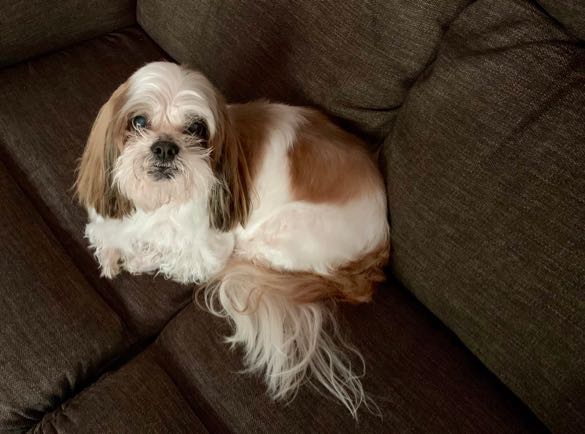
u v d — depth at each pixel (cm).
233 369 114
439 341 126
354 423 108
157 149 107
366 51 131
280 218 137
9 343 108
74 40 176
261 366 116
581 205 98
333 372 114
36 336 111
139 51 179
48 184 140
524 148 105
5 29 157
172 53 175
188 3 160
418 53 126
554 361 102
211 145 117
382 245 133
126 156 110
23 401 105
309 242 135
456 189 114
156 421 104
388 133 142
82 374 112
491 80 110
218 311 126
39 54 171
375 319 127
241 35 150
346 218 132
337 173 131
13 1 154
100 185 122
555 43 105
